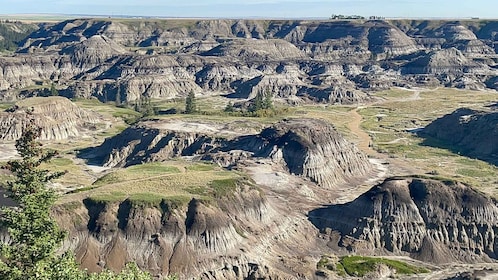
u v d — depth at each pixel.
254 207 93.62
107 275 44.91
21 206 44.22
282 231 93.62
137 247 80.50
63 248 78.31
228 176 99.06
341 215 100.00
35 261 41.91
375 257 90.56
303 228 97.31
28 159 44.28
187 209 85.75
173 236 82.06
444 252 91.81
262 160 128.88
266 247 87.75
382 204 97.00
